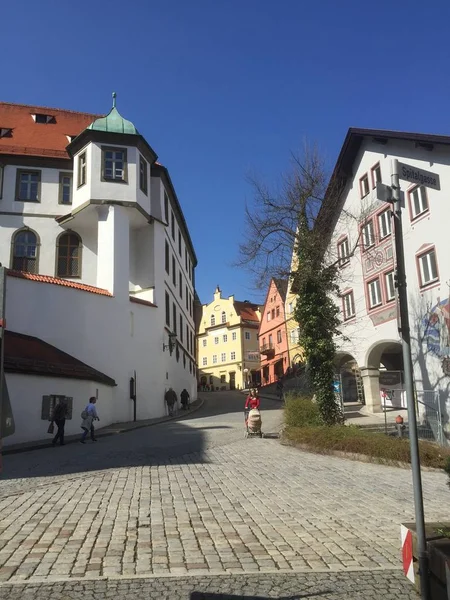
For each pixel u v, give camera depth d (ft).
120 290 96.43
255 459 44.88
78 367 76.59
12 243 106.42
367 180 89.51
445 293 72.28
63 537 22.11
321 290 65.46
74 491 31.68
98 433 70.59
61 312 82.84
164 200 120.06
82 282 107.96
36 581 17.07
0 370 18.44
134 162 103.40
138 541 21.61
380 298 86.12
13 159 109.60
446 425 69.46
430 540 15.85
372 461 43.91
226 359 266.77
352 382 112.16
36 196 109.70
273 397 152.56
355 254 92.02
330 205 69.10
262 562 19.26
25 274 79.61
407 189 80.48
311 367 63.57
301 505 28.48
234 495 30.81
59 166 111.65
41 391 66.18
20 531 23.02
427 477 37.96
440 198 74.02
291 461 44.01
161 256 111.65
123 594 16.02
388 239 83.76
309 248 65.31
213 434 62.80
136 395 96.12
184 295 153.99
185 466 41.16
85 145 103.81
